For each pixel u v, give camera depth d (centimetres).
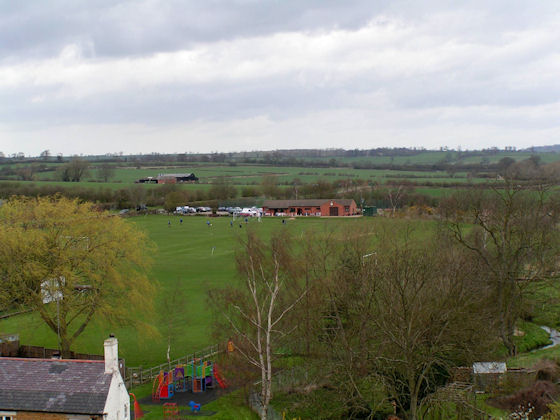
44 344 6788
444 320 5006
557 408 4316
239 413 5056
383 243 7500
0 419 3869
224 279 10288
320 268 6569
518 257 7425
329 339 5325
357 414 4941
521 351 6919
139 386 5756
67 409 3791
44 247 5850
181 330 7394
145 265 6756
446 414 5019
